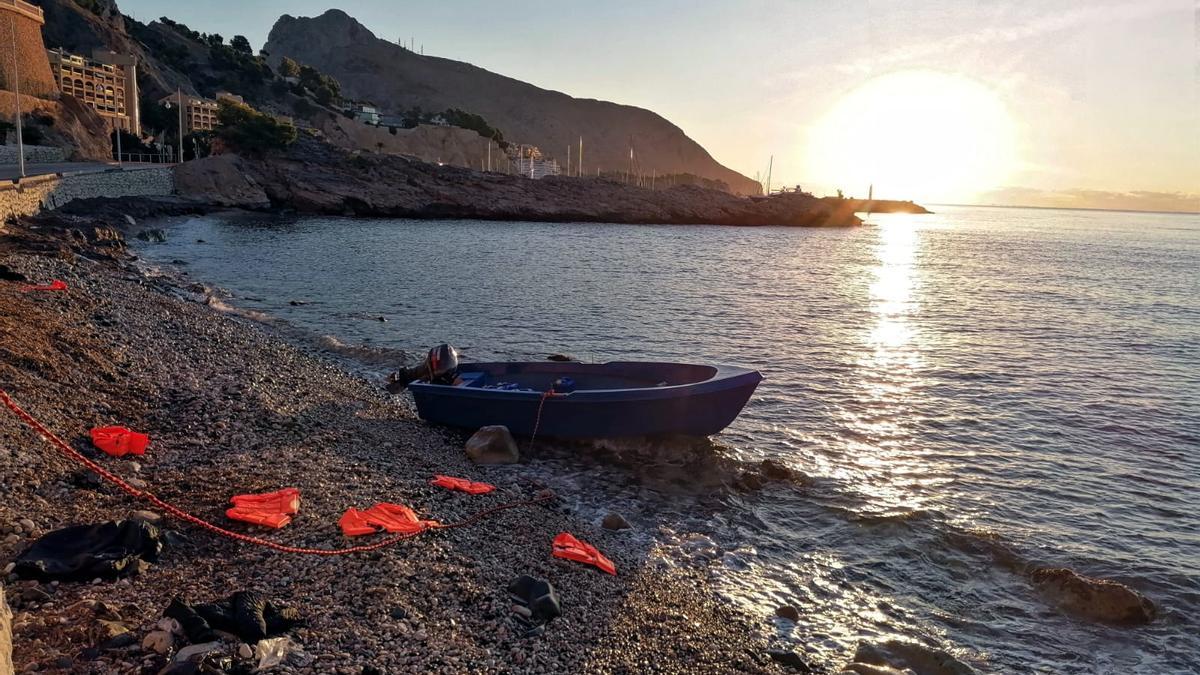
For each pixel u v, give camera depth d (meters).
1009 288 46.62
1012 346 26.39
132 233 49.19
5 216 34.69
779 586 9.16
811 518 11.17
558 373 15.21
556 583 8.08
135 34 156.62
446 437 13.42
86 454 9.59
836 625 8.38
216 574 6.93
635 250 63.50
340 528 8.22
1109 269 63.69
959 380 20.66
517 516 9.94
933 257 74.62
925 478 13.04
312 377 16.73
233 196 82.38
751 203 131.75
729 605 8.55
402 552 7.87
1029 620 8.68
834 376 20.59
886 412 17.12
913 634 8.29
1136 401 18.86
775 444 14.57
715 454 13.30
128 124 113.62
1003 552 10.26
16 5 83.00
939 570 9.79
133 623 5.82
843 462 13.66
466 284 35.88
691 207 121.00
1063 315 34.84
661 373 14.73
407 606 6.77
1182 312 36.94
